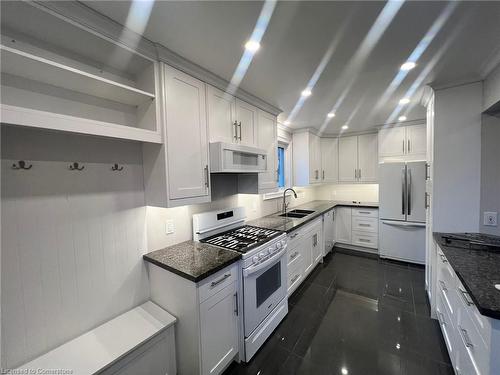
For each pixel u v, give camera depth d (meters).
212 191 2.32
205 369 1.43
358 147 4.25
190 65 1.62
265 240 1.96
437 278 2.08
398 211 3.54
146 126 1.55
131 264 1.63
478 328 1.11
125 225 1.60
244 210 2.58
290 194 3.89
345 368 1.66
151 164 1.63
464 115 1.97
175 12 1.12
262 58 1.57
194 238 2.05
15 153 1.15
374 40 1.38
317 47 1.45
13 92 1.14
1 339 1.10
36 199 1.21
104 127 1.23
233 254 1.67
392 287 2.82
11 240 1.13
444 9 1.12
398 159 3.65
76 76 1.17
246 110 2.25
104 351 1.24
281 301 2.21
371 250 4.04
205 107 1.81
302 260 2.84
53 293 1.27
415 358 1.73
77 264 1.37
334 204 4.25
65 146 1.32
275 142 2.75
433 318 2.17
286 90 2.15
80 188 1.38
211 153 1.85
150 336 1.35
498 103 1.69
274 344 1.91
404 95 2.30
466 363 1.27
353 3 1.08
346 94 2.26
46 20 1.07
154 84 1.47
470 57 1.57
